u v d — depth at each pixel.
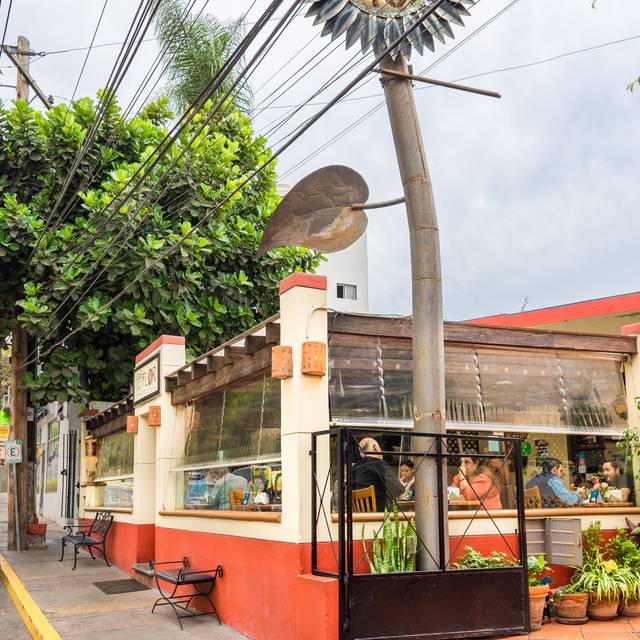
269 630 7.60
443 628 6.78
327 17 7.82
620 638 7.08
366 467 7.74
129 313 15.29
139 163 16.03
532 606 7.48
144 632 8.60
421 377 7.66
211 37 16.95
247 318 17.20
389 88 8.09
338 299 27.88
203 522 9.70
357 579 6.56
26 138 16.34
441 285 7.89
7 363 39.69
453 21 8.11
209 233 16.67
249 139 18.27
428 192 7.96
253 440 8.72
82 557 16.30
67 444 24.34
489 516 7.97
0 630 9.54
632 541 8.81
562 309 16.84
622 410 9.43
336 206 8.27
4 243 15.29
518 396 8.87
